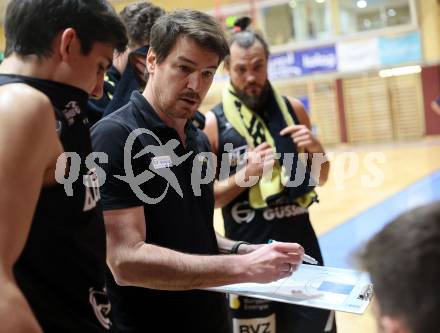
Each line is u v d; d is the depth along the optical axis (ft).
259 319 6.39
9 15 3.12
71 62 3.16
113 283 4.66
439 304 1.87
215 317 4.86
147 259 4.09
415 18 42.96
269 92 6.77
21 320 2.60
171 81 4.43
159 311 4.58
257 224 6.39
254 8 44.45
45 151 2.85
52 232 3.16
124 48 3.49
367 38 44.86
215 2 42.98
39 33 3.06
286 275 4.48
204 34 4.33
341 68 46.21
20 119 2.73
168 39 4.39
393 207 19.81
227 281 4.25
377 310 2.09
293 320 6.38
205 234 4.86
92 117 6.17
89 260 3.43
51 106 2.92
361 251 2.18
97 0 3.24
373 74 47.24
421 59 43.80
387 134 48.06
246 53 6.45
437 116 46.16
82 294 3.39
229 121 6.63
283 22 46.78
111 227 4.18
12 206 2.68
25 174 2.73
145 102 4.60
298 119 7.27
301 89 49.47
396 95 47.19
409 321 1.93
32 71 3.12
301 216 6.52
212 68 4.50
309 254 6.48
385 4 43.78
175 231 4.54
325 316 6.27
